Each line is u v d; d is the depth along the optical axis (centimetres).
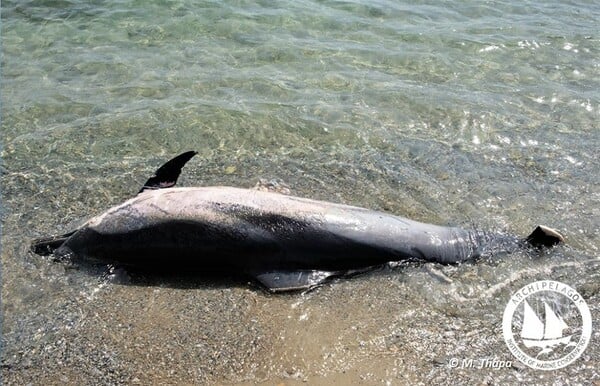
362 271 300
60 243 310
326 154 368
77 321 283
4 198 339
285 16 493
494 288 292
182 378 262
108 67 437
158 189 311
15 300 290
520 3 524
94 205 337
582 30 483
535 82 427
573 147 371
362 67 438
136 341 275
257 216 300
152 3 507
